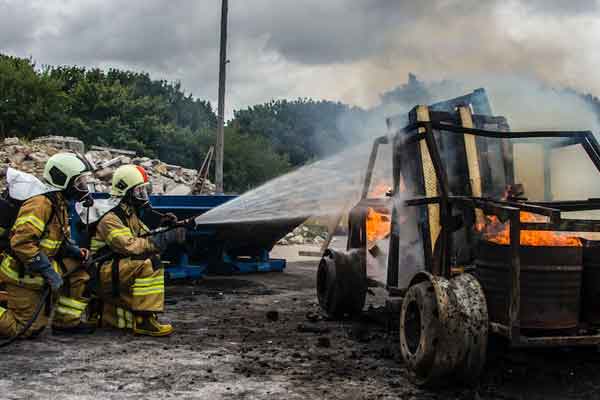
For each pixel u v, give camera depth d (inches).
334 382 159.6
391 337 213.0
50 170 196.7
